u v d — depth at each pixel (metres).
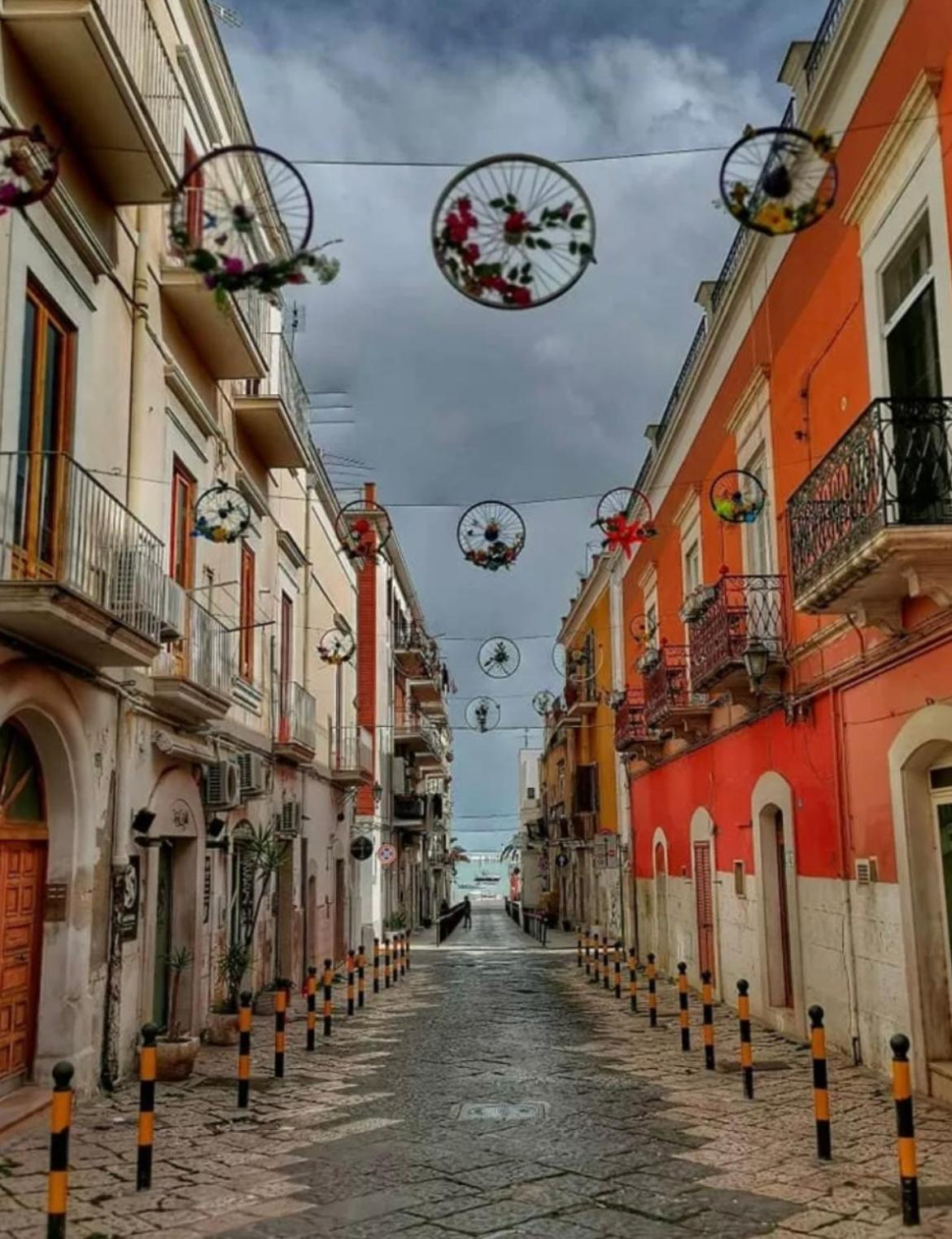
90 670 9.34
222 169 9.21
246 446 15.80
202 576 13.23
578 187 5.04
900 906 9.67
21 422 8.50
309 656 20.47
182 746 11.53
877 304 9.91
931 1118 8.39
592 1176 6.84
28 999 8.88
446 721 56.81
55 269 8.95
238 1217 6.05
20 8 8.12
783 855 14.03
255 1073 10.65
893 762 9.79
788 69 11.86
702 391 17.17
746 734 15.02
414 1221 5.95
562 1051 11.96
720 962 16.48
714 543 16.70
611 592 30.73
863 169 9.96
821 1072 7.28
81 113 9.11
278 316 16.58
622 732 23.03
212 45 13.24
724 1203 6.24
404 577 41.22
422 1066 11.04
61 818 9.20
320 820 21.25
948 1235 5.67
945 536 7.96
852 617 10.11
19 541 8.20
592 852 35.88
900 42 9.15
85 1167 7.12
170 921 12.30
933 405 8.39
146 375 11.10
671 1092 9.52
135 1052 10.37
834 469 9.37
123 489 10.54
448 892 73.38
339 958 23.58
